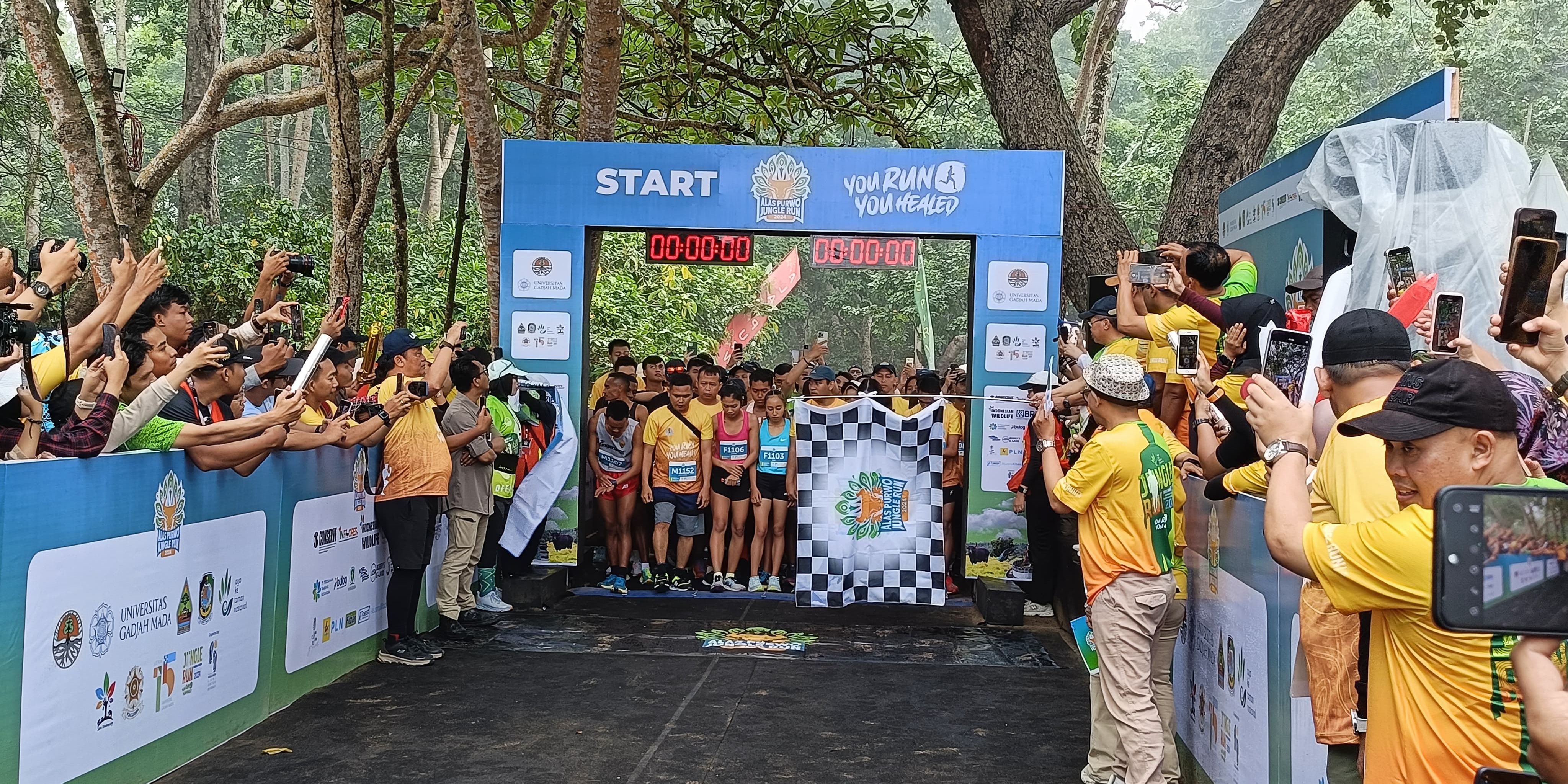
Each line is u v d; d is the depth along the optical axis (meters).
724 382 9.55
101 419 4.27
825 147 10.39
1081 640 4.95
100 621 4.37
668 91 14.38
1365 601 2.46
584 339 9.33
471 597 7.90
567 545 9.33
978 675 6.96
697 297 23.22
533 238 9.30
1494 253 5.42
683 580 9.37
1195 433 5.09
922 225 9.19
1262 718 3.98
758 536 9.24
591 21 10.77
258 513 5.57
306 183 35.69
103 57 8.12
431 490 6.88
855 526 8.30
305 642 6.12
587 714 5.98
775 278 18.42
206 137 11.38
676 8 13.65
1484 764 2.31
